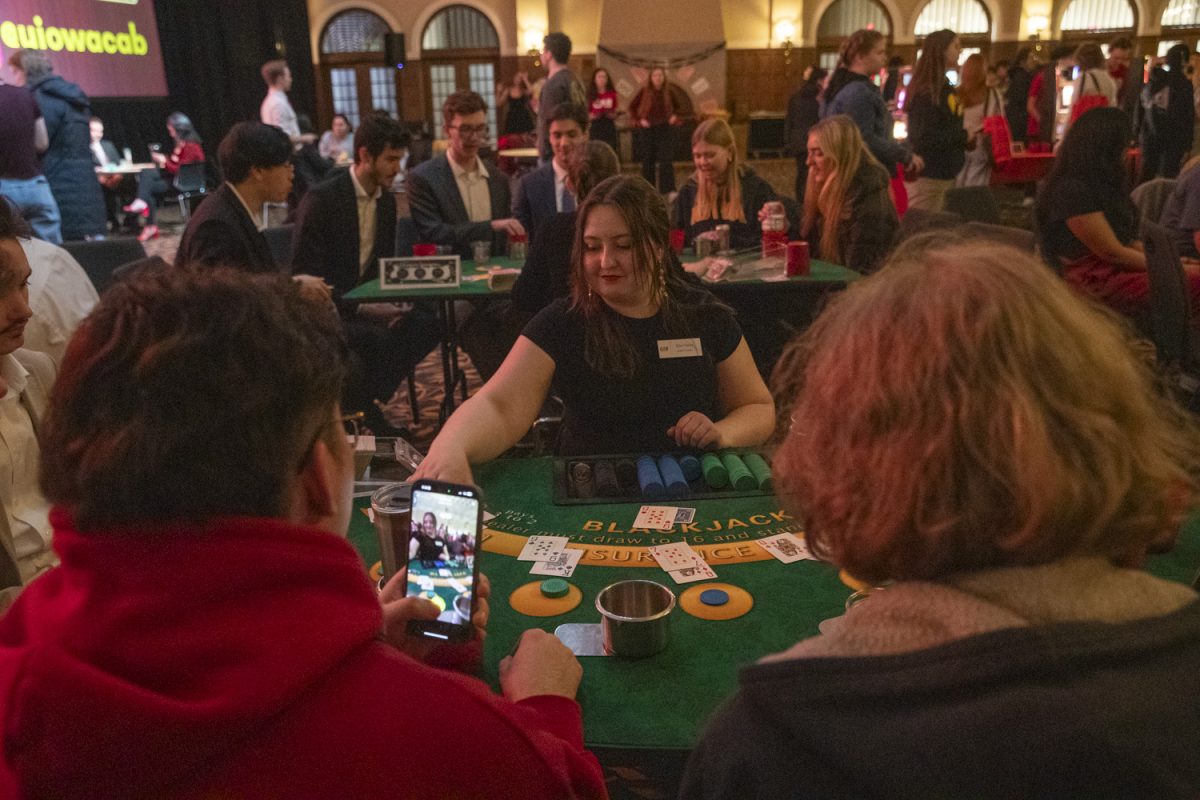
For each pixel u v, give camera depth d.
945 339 0.57
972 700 0.51
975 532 0.55
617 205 2.03
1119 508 0.56
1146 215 4.74
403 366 4.26
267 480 0.65
